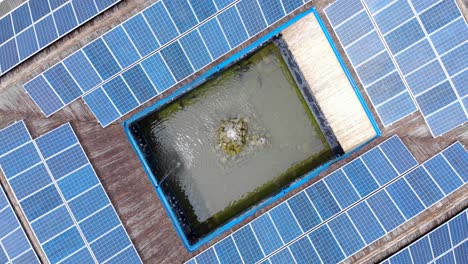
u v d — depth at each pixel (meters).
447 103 10.30
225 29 10.53
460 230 10.40
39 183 10.31
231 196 12.03
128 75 10.60
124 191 10.80
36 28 10.70
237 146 11.82
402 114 10.59
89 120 10.82
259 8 10.44
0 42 10.90
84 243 10.32
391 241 10.16
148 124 11.94
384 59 10.41
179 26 10.39
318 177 10.96
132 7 10.29
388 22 10.21
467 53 10.04
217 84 11.88
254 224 10.75
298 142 11.93
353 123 11.20
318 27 10.84
